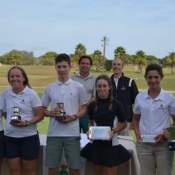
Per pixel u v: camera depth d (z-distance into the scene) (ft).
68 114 19.15
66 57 19.45
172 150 17.54
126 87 26.23
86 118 23.07
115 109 18.67
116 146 18.74
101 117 18.69
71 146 19.12
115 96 26.13
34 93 19.54
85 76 25.45
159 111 17.70
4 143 19.72
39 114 19.42
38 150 19.63
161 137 17.49
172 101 17.79
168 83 168.76
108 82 18.74
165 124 17.72
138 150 18.20
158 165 17.84
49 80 198.70
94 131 18.31
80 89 19.42
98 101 18.95
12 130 19.21
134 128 18.49
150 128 17.78
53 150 19.21
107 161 18.47
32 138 19.33
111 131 18.45
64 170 19.95
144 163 18.03
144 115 17.95
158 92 17.92
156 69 17.70
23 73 19.54
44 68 331.16
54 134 19.19
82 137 21.79
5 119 19.92
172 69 325.83
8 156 19.39
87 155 19.03
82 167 20.10
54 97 19.27
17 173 19.44
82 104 19.48
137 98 18.37
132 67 356.79
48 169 19.71
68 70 19.43
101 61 288.51
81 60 25.39
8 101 19.51
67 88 19.27
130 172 19.90
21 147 19.33
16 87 19.34
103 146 18.62
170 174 18.15
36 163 20.31
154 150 17.85
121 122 18.81
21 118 19.22
